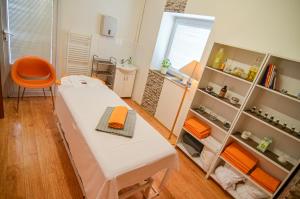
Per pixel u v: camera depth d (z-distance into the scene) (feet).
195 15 9.37
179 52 11.61
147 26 12.52
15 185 5.65
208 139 8.41
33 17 9.54
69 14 10.61
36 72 9.81
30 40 9.88
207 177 7.79
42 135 8.05
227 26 7.93
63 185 6.05
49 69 9.89
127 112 6.56
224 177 7.23
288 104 6.27
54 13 9.98
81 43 11.51
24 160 6.60
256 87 6.51
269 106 6.72
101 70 13.07
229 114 8.02
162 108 11.50
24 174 6.07
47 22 10.00
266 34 6.74
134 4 12.38
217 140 8.46
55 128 8.68
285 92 6.15
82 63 12.06
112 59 13.23
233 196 6.98
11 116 8.78
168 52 12.33
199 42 10.37
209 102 8.75
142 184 5.89
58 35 10.68
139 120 6.49
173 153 5.43
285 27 6.25
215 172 7.70
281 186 5.76
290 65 6.15
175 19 11.66
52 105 10.54
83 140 5.08
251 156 7.11
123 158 4.59
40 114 9.48
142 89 13.19
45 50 10.52
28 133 7.95
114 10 11.90
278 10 6.40
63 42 11.04
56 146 7.63
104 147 4.78
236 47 7.21
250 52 7.23
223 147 7.39
